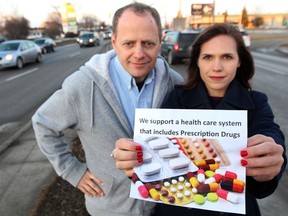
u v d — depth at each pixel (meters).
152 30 1.34
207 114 1.23
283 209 2.60
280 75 9.69
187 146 1.24
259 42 28.48
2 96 7.96
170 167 1.22
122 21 1.34
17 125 5.39
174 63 12.93
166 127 1.28
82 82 1.44
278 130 1.33
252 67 1.50
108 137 1.45
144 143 1.29
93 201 1.61
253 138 1.18
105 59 1.49
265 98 1.47
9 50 14.13
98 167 1.51
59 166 1.55
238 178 1.14
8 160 3.70
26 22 46.56
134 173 1.24
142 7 1.37
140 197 1.21
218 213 1.37
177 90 1.59
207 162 1.20
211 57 1.38
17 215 2.58
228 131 1.20
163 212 1.47
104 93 1.43
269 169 1.11
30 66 14.93
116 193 1.52
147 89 1.55
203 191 1.15
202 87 1.49
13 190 2.97
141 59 1.36
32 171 3.35
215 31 1.37
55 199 2.75
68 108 1.45
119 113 1.46
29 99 7.50
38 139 1.53
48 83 9.72
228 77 1.38
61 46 38.09
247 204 1.39
